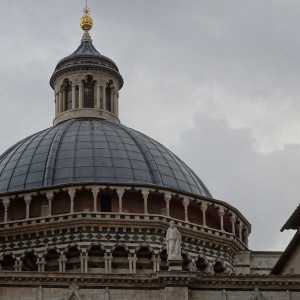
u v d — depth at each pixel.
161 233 102.81
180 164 115.69
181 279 78.94
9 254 102.31
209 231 106.38
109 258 100.62
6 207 103.81
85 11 136.88
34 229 102.25
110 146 112.38
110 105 127.88
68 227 101.56
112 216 102.00
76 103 125.69
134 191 104.00
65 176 107.50
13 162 112.06
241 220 112.19
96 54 128.75
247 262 109.75
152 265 101.56
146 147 114.00
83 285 78.44
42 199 104.12
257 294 79.56
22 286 77.75
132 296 78.69
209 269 104.94
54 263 101.31
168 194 104.88
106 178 107.44
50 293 77.94
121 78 130.00
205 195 112.56
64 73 127.19
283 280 80.12
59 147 112.38
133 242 101.75
